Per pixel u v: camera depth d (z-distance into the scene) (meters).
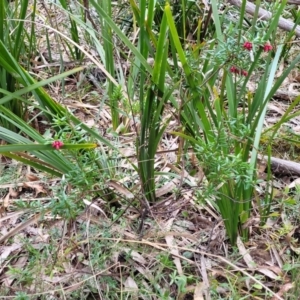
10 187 1.22
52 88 1.56
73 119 0.97
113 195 1.12
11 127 1.33
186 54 1.01
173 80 1.00
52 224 1.01
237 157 0.92
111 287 0.98
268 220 1.14
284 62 1.76
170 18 0.84
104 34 1.27
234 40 0.91
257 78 1.50
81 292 0.96
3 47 0.97
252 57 0.94
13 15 1.44
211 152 0.92
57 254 0.98
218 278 1.03
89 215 1.05
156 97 1.04
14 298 0.94
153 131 1.03
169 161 1.28
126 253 1.04
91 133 0.97
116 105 1.22
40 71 1.62
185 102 0.98
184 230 1.13
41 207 0.98
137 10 0.98
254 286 0.98
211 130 0.96
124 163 1.25
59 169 1.00
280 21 1.49
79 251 1.04
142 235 1.06
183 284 0.96
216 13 1.04
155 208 1.10
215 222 1.11
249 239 1.11
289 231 1.10
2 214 1.16
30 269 0.99
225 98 1.43
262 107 0.97
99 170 1.01
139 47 1.07
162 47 0.90
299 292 0.97
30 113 1.44
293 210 1.15
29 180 1.24
